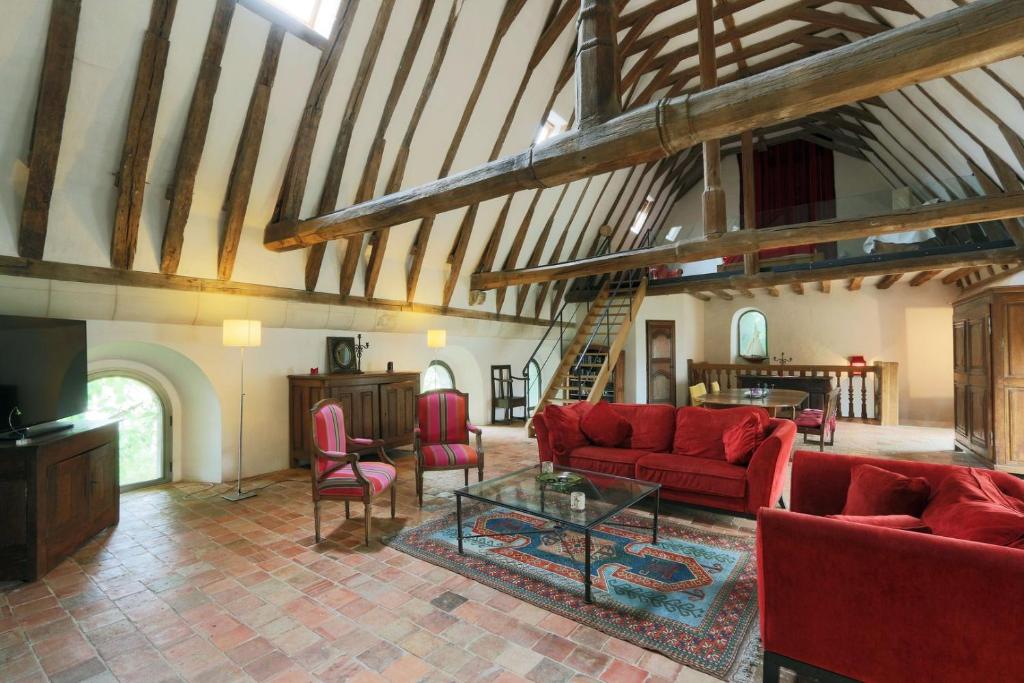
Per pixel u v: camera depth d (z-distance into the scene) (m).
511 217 7.73
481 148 6.29
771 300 10.91
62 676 2.00
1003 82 4.14
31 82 3.29
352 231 4.29
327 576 2.87
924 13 4.66
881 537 1.64
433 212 3.65
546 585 2.72
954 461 5.81
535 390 9.88
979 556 1.48
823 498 2.84
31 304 3.60
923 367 9.55
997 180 5.56
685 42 7.29
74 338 3.54
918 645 1.57
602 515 2.69
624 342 9.20
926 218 5.06
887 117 7.27
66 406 3.45
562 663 2.06
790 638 1.82
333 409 3.73
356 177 5.25
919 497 2.20
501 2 5.29
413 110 5.30
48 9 3.12
